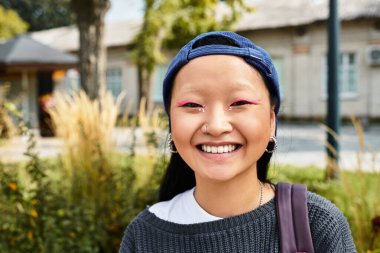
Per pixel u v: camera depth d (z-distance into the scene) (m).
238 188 0.99
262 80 0.96
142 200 2.81
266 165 1.13
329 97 4.64
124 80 18.23
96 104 3.44
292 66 15.24
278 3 16.00
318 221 0.97
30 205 2.38
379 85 14.21
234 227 0.97
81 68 7.55
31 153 2.51
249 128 0.91
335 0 4.71
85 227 2.43
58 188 2.97
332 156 4.54
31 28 30.27
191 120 0.92
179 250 1.00
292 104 15.31
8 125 3.53
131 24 19.00
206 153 0.93
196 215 1.02
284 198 1.00
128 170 2.89
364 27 14.19
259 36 15.69
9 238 2.28
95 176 2.93
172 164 1.21
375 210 2.45
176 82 0.97
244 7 7.71
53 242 2.21
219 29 9.05
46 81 10.63
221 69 0.91
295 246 0.95
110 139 3.33
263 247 0.97
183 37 10.16
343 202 3.32
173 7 9.88
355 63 14.48
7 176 2.45
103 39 7.69
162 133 2.92
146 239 1.05
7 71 10.17
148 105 13.26
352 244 1.01
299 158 7.46
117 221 2.63
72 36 20.38
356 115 14.50
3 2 28.98
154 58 11.66
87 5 7.47
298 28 14.89
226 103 0.92
